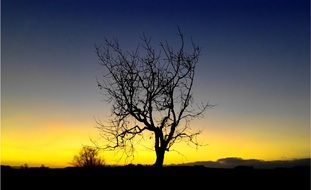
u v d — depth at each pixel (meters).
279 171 33.91
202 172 33.59
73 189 28.55
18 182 30.19
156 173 32.69
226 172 33.44
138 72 33.72
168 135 32.94
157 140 32.88
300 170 34.09
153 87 33.16
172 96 33.16
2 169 33.97
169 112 33.09
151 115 32.84
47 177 31.72
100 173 33.22
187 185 29.52
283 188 28.39
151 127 32.75
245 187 28.95
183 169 34.56
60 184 29.83
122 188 28.81
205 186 29.30
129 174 32.66
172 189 28.48
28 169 34.50
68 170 34.50
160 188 28.84
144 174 32.59
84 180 31.08
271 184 29.61
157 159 32.91
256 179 31.28
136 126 33.31
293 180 30.59
